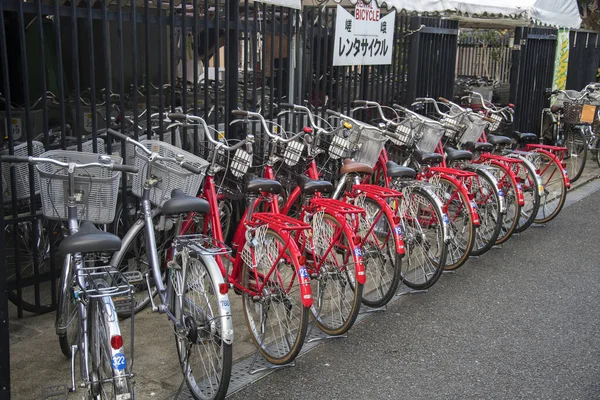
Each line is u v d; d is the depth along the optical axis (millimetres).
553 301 4977
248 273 3979
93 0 4414
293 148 4926
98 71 6762
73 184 3207
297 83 6023
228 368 3104
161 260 4414
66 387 3451
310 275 4117
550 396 3588
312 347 4109
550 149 7195
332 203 4199
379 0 6609
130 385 2607
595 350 4164
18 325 4234
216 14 5020
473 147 6492
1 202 2699
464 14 7723
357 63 6570
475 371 3850
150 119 4637
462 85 10828
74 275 3133
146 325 4270
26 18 5848
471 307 4816
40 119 5098
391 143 6457
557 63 11031
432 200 4895
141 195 3949
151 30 6836
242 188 4762
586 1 15547
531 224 7133
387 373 3799
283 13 5656
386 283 4570
